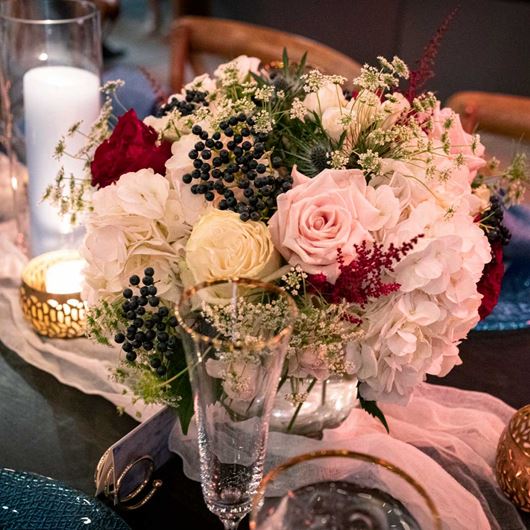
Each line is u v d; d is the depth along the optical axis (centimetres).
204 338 67
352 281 72
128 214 78
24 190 134
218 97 91
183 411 82
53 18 135
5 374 105
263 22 338
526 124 157
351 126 82
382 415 87
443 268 74
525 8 271
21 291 110
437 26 291
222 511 77
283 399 86
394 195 79
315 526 62
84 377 104
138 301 76
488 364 111
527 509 88
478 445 96
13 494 80
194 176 77
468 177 90
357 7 308
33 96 119
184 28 190
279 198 74
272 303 71
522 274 122
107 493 85
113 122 129
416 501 61
